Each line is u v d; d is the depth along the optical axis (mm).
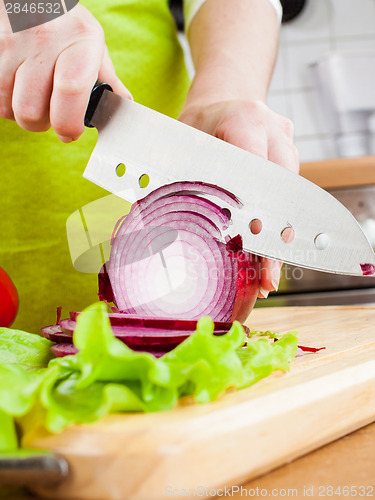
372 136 2059
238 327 537
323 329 918
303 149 2383
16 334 672
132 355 467
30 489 424
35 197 1079
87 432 427
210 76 996
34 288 1093
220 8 1088
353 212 1767
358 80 2023
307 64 2363
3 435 432
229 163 792
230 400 488
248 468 449
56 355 631
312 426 511
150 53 1141
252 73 1022
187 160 805
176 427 428
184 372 476
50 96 755
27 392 441
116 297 780
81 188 1096
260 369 534
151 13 1148
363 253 756
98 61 740
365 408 577
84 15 770
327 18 2352
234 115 864
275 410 480
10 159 1061
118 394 453
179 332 620
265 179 781
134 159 828
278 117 907
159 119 824
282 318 1084
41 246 1090
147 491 397
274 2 1145
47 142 1067
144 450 399
